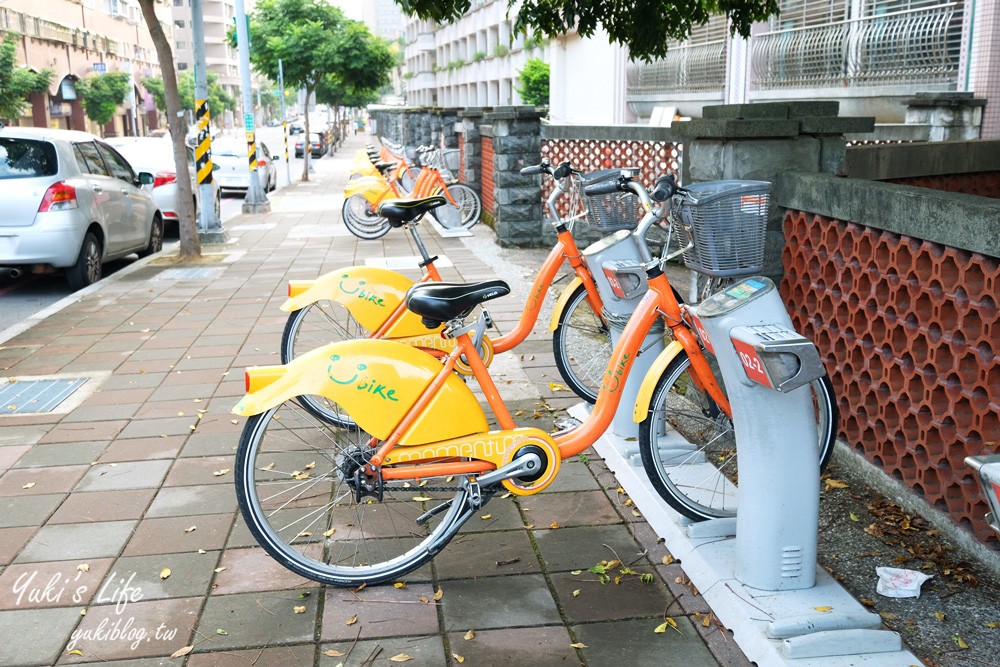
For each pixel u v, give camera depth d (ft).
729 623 10.15
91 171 34.30
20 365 21.86
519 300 28.37
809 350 9.02
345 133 234.79
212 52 417.08
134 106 212.02
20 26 165.27
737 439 10.36
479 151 52.60
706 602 10.77
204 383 20.13
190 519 13.30
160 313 27.63
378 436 10.68
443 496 13.89
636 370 14.82
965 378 11.35
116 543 12.59
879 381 13.25
